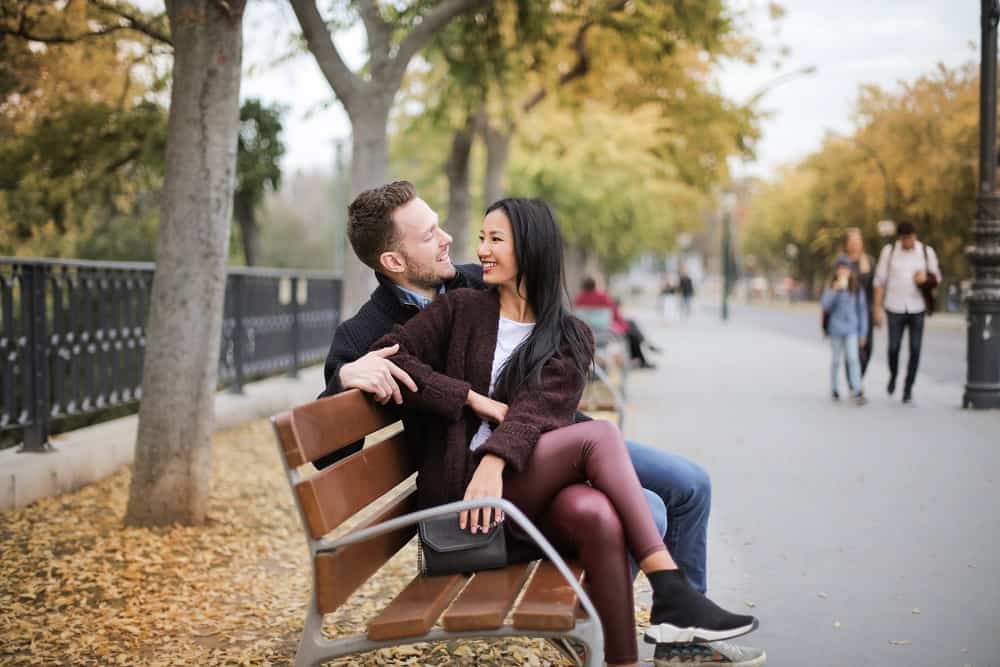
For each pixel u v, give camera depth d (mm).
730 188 38938
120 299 7984
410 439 3441
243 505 6496
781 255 75750
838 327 11859
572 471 3096
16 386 6602
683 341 25516
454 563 3006
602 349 13656
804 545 5418
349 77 9133
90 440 7277
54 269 7035
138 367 8305
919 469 7504
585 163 23672
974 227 11180
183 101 5801
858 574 4863
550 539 3129
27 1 8281
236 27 5832
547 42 12141
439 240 3523
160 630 4160
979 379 11109
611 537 2930
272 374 12875
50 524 5809
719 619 2906
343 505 2828
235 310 10695
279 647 3939
